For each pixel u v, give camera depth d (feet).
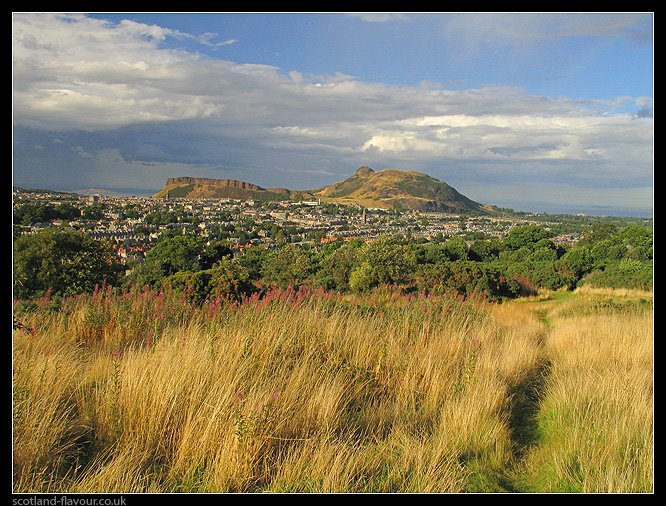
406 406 17.07
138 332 24.53
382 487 11.77
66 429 12.84
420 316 27.84
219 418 12.73
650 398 16.53
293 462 12.25
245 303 27.22
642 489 11.73
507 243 192.13
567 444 14.25
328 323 22.66
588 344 27.22
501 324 37.27
